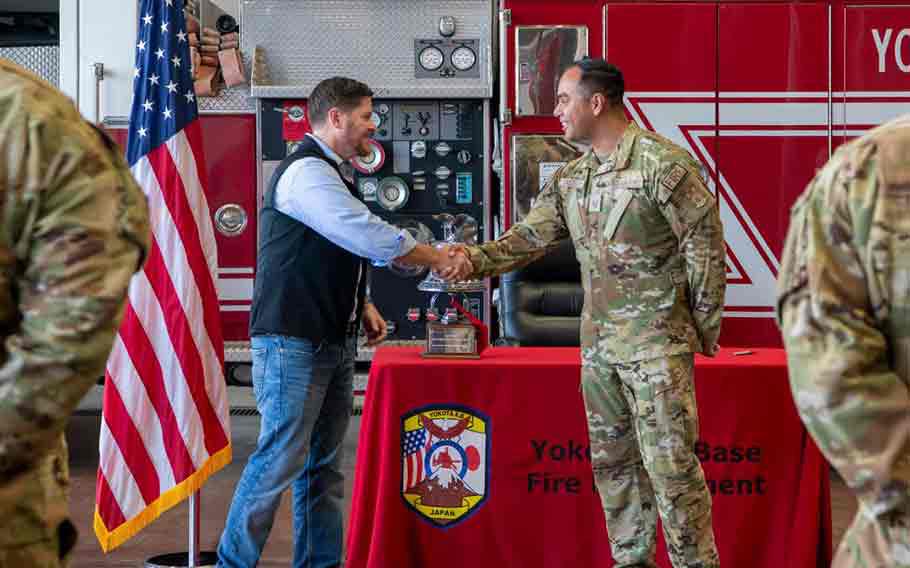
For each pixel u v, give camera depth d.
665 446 3.08
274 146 6.52
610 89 3.19
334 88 3.49
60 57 6.39
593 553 3.59
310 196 3.35
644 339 3.10
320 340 3.41
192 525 3.94
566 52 6.02
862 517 1.38
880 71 6.00
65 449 1.60
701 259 3.04
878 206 1.36
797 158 6.02
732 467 3.56
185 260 3.76
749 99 6.01
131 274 1.50
